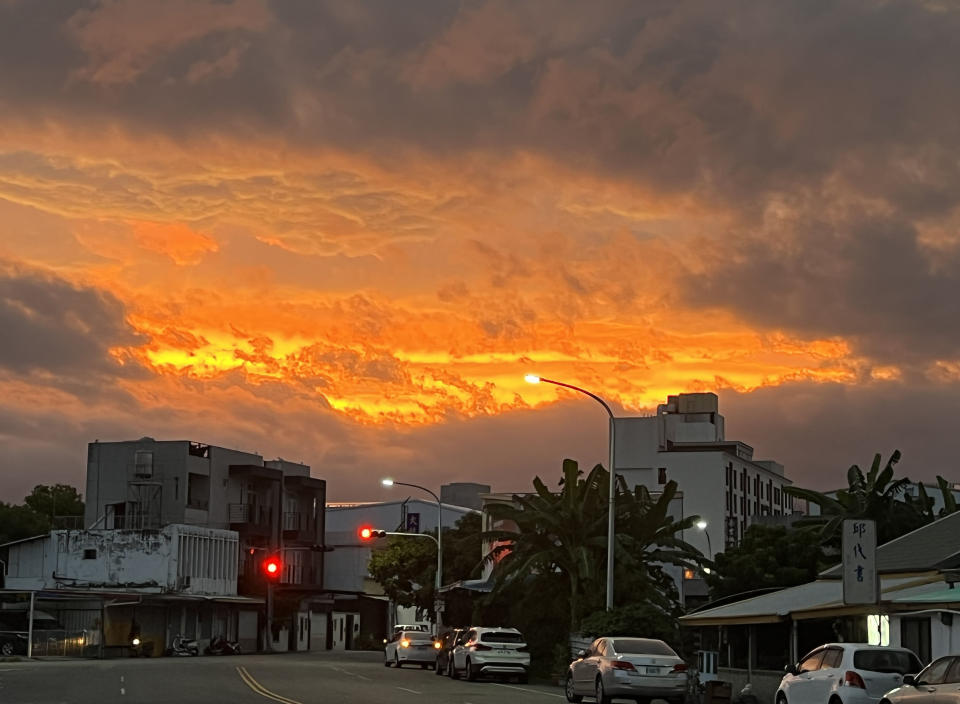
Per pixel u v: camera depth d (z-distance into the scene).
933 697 18.86
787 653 35.78
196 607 81.62
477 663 44.44
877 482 57.34
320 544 99.50
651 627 42.16
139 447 85.50
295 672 45.94
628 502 49.09
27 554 83.31
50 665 51.44
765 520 94.25
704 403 105.81
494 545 74.31
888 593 28.58
